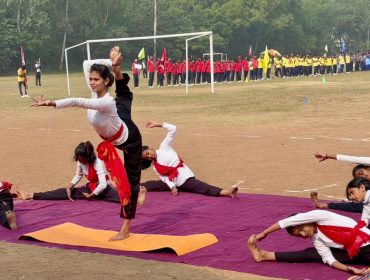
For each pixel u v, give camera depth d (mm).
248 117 22156
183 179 10047
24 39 70625
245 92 34688
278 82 45406
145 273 6246
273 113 23297
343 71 62312
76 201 9758
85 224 8383
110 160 7434
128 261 6703
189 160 13633
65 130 19641
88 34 74875
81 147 9617
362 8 102875
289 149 14836
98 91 7090
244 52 89438
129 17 78688
